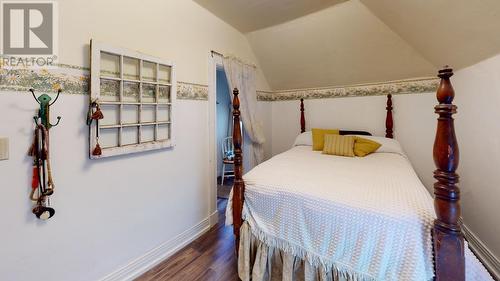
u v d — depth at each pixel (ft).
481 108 5.73
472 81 6.14
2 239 3.60
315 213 4.31
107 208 4.96
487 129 5.51
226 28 8.80
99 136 4.74
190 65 7.02
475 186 6.19
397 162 7.08
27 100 3.77
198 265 6.00
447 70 3.06
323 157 7.94
